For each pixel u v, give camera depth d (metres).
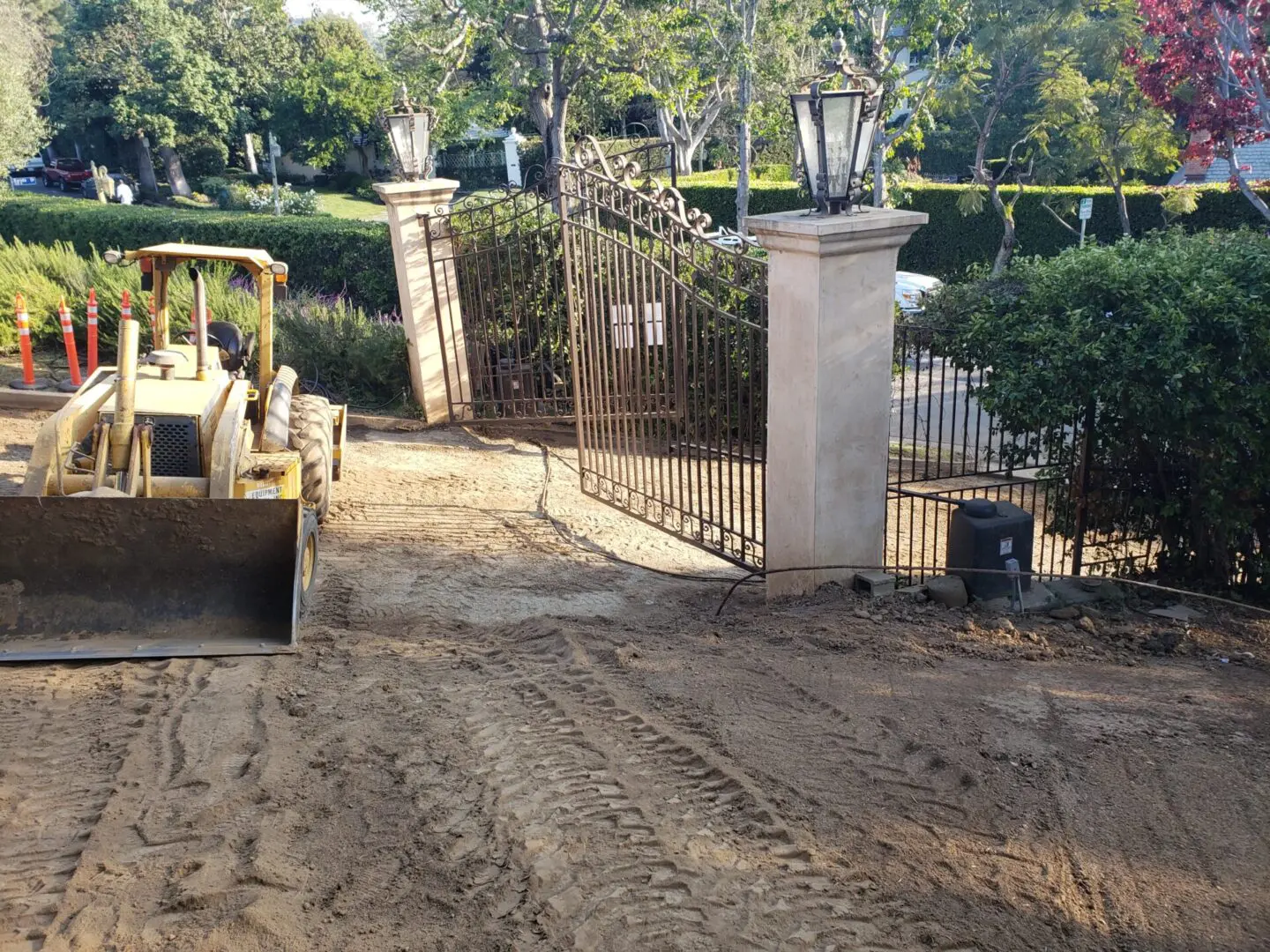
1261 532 7.06
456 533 9.04
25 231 26.45
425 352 12.87
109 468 6.35
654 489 8.74
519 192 11.75
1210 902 3.61
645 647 6.12
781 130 24.73
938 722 4.91
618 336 8.81
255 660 5.64
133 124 46.69
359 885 3.65
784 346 6.63
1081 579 7.15
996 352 7.23
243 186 43.88
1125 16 20.69
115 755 4.55
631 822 4.04
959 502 7.17
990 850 3.88
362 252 19.86
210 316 13.91
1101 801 4.21
